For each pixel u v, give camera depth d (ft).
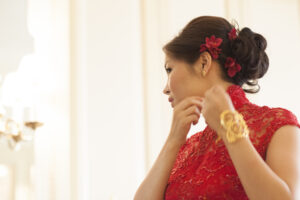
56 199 12.37
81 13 13.20
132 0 13.84
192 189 4.95
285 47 15.10
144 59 13.71
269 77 14.64
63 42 13.05
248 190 4.01
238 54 5.16
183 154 5.60
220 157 4.90
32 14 13.16
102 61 13.23
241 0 14.84
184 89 5.30
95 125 12.87
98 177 12.66
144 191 5.40
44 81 12.85
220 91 4.51
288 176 4.10
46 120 12.65
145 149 13.25
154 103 13.52
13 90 12.76
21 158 12.59
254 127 4.73
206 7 14.51
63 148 12.59
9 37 13.03
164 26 13.98
